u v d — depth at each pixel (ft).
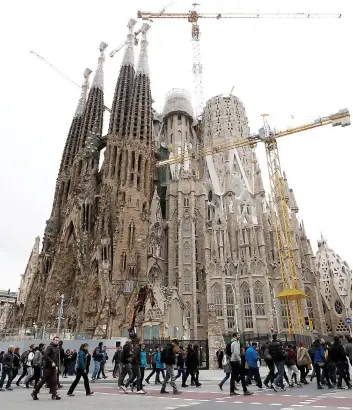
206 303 278.87
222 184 362.74
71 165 382.63
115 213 288.92
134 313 133.80
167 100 445.37
